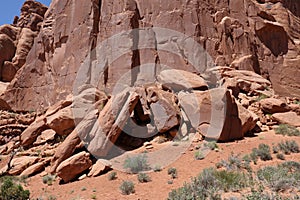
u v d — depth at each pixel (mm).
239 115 13953
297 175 8289
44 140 16188
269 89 18703
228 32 20078
